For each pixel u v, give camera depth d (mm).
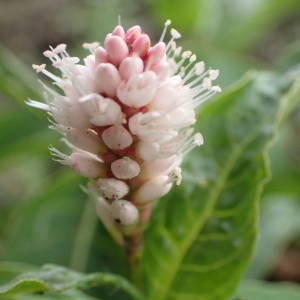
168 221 113
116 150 89
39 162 227
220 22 228
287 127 219
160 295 114
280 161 184
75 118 87
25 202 170
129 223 95
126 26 266
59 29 296
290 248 194
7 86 157
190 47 211
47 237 143
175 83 88
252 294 125
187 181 115
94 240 137
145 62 86
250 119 118
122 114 86
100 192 93
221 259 112
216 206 113
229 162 115
